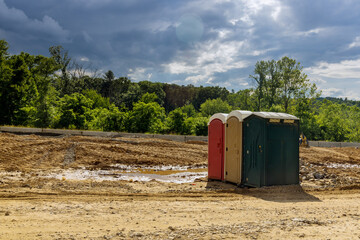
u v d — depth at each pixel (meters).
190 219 6.11
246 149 10.50
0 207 6.72
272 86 55.81
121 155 18.53
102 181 11.10
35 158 16.11
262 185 9.91
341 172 14.83
